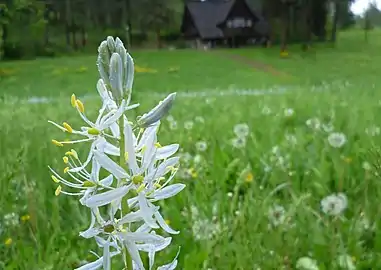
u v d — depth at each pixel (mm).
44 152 5988
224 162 5449
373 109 9367
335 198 3477
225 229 3418
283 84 29406
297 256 3363
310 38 59750
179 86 31750
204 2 69812
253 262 3186
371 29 62031
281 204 4047
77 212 4055
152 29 66188
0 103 15383
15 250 3699
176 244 3545
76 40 60719
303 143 6141
